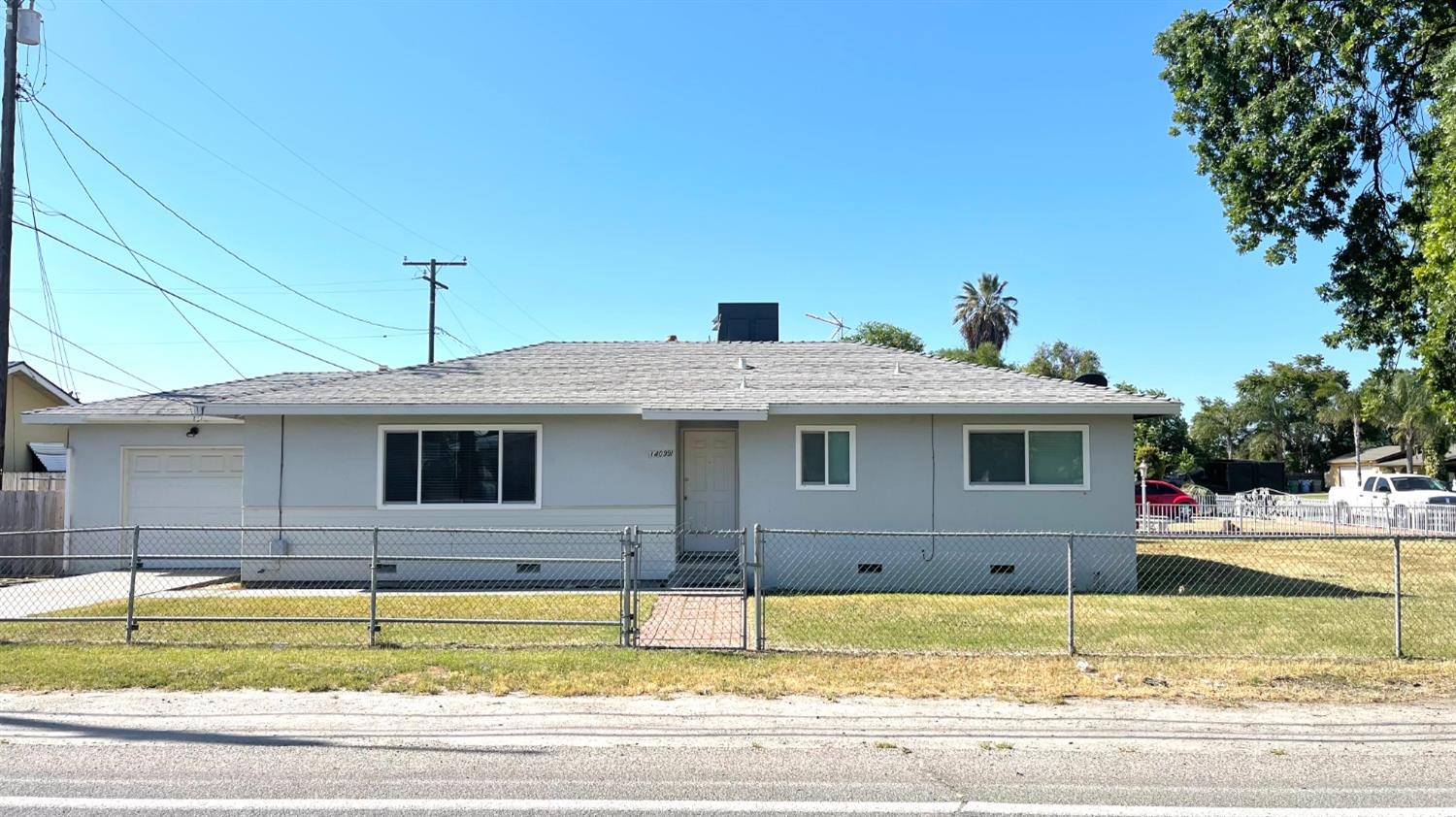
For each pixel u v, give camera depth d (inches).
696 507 649.0
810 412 592.1
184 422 681.0
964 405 586.9
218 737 244.4
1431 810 194.2
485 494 605.3
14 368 929.5
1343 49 519.2
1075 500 595.5
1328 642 375.9
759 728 255.4
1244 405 2842.0
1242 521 1197.7
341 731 250.7
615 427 608.1
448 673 312.3
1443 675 315.6
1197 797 202.7
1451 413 473.1
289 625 409.7
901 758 230.2
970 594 557.0
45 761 224.8
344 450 604.7
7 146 652.7
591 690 293.4
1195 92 585.0
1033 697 288.0
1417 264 528.1
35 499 671.1
